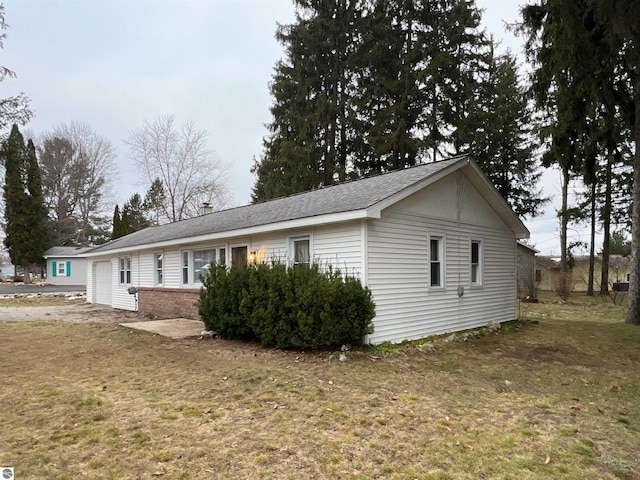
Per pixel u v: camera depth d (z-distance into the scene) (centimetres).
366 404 493
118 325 1161
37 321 1268
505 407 488
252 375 621
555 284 3372
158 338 943
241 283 898
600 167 2206
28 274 3450
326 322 750
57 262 3434
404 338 884
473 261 1132
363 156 2562
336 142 2602
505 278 1247
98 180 4059
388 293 852
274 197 2491
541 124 2169
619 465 341
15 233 3341
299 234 948
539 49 1148
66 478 315
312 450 368
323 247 890
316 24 2456
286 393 535
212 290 953
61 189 3944
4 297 2306
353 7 2478
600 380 612
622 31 861
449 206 1034
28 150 3397
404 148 2342
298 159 2420
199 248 1282
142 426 422
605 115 1158
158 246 1401
